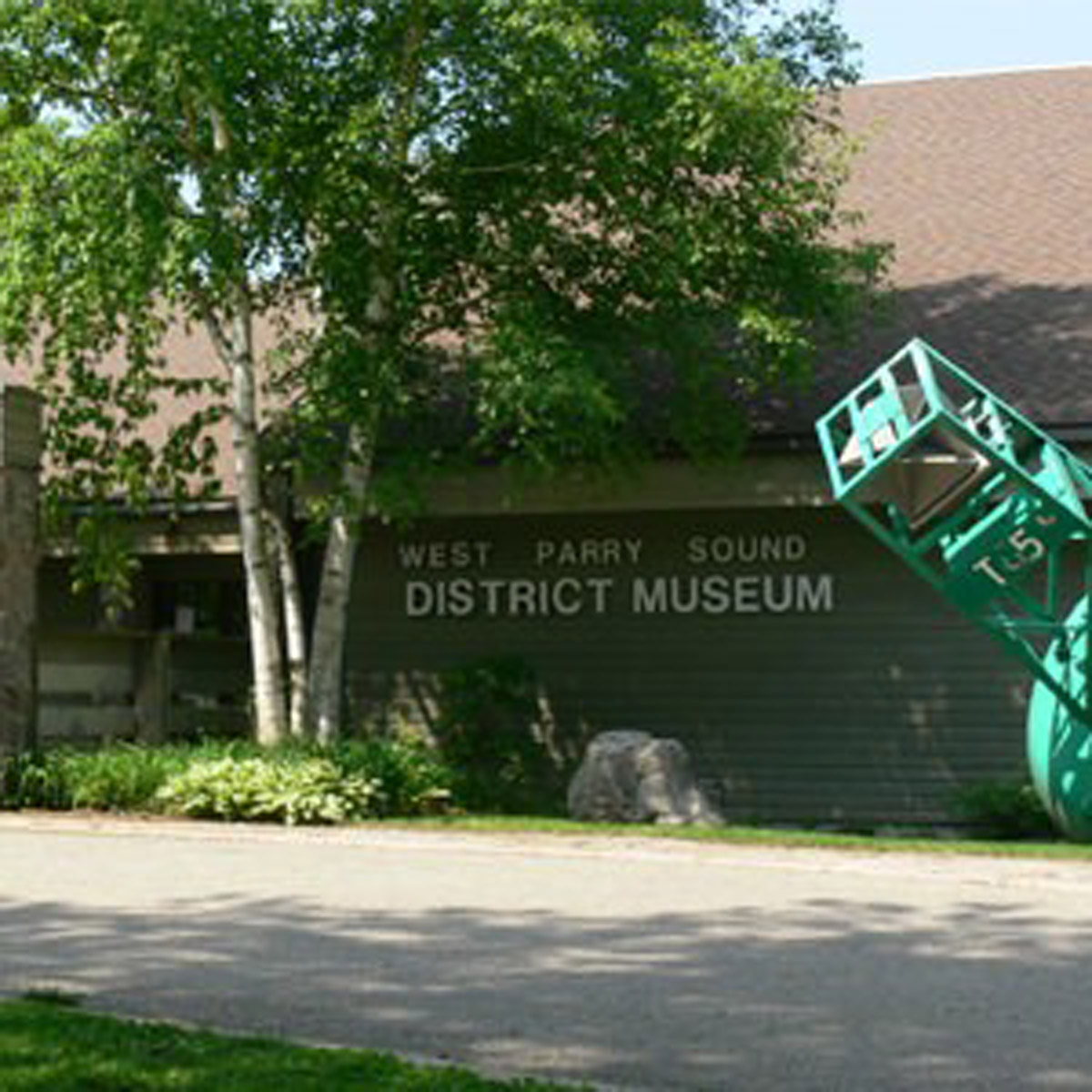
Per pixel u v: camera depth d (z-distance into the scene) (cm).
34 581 1733
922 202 2342
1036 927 1012
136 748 1764
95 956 909
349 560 1827
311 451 1823
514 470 1892
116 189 1573
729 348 1916
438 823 1565
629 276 1819
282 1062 643
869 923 1028
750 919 1042
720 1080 660
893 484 1457
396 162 1727
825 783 1967
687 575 2039
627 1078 663
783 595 1998
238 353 1827
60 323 1778
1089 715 1467
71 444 1883
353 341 1748
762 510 2012
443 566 2138
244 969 875
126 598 1991
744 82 1623
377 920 1035
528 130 1733
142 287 1605
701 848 1379
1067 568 1850
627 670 2056
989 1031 741
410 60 1700
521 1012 777
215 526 2106
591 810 1767
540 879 1227
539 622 2094
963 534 1527
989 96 2580
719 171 1745
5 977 848
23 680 1709
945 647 1931
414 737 2125
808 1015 773
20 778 1672
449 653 2128
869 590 1964
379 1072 631
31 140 1602
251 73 1683
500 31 1631
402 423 1981
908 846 1395
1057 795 1528
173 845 1427
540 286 1856
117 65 1677
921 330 2038
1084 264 2123
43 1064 632
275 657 1812
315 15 1650
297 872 1260
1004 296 2081
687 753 1978
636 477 1911
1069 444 1791
